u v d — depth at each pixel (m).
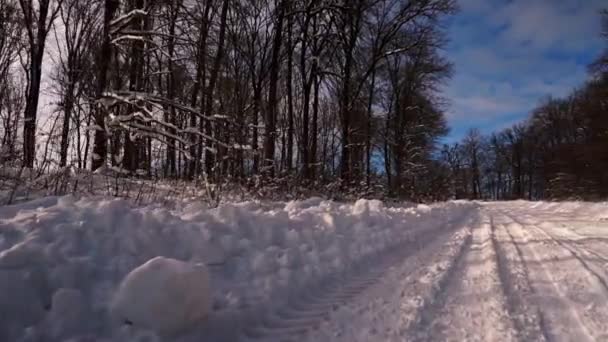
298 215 7.84
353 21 23.89
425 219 12.23
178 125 10.18
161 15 10.30
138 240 4.57
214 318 3.60
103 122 9.91
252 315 3.90
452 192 41.47
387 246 7.46
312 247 6.26
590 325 3.93
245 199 11.09
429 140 38.59
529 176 71.50
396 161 34.53
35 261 3.57
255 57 24.98
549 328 3.86
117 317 3.32
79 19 22.92
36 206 5.82
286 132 24.39
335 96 29.20
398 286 5.08
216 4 15.50
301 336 3.62
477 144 78.19
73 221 4.57
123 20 10.08
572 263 6.38
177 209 7.77
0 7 19.97
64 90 10.91
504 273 5.76
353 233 7.71
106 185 9.05
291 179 15.60
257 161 14.30
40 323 3.12
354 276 5.58
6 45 21.28
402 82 34.25
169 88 14.70
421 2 24.75
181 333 3.30
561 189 38.53
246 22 22.70
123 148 10.84
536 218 14.54
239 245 5.45
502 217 15.34
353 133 28.06
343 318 4.02
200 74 11.20
